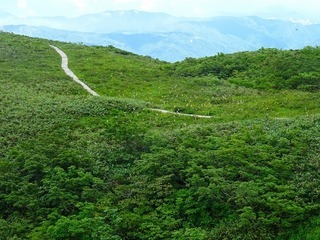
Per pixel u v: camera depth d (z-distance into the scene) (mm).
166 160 21781
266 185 19406
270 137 25078
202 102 42625
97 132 29219
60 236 17000
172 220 18047
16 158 23000
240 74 56062
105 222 18219
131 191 20344
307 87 46375
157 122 33562
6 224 18422
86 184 20859
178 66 64438
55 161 22516
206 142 24969
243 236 17141
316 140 24609
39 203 19688
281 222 17625
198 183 19547
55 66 60438
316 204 18344
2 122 31078
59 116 33281
